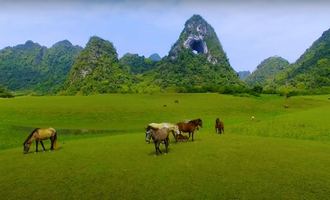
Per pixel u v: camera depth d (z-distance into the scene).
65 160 27.36
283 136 45.25
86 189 20.64
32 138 31.44
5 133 54.75
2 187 21.55
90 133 58.56
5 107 85.00
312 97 130.50
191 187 20.36
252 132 49.16
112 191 20.20
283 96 147.50
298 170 23.22
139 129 63.50
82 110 83.38
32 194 20.28
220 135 40.38
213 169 23.61
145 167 24.48
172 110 88.31
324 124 50.97
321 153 28.59
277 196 18.89
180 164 24.98
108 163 25.89
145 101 104.75
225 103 105.31
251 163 25.03
